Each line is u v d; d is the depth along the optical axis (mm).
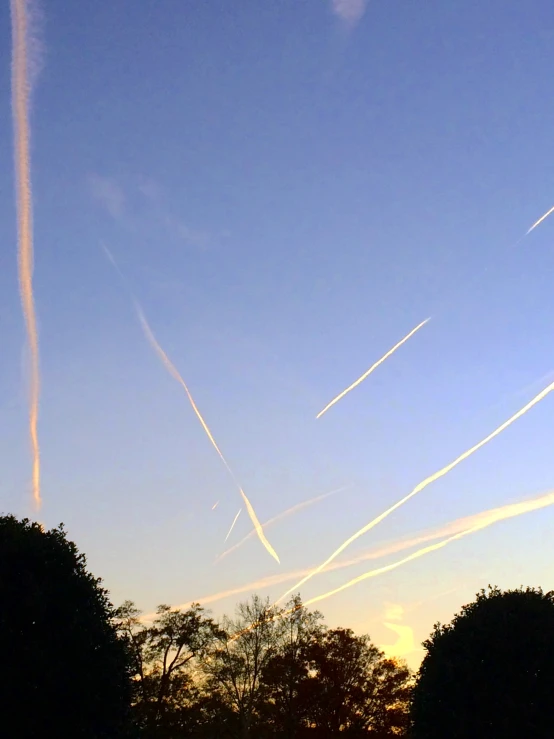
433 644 42219
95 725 30062
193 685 61000
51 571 31594
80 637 30391
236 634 66500
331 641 68500
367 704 67562
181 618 60625
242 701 64312
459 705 38438
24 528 33281
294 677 66312
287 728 65500
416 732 40312
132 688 33250
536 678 37781
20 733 28266
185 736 59219
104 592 33812
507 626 39406
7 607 29922
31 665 28859
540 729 36719
